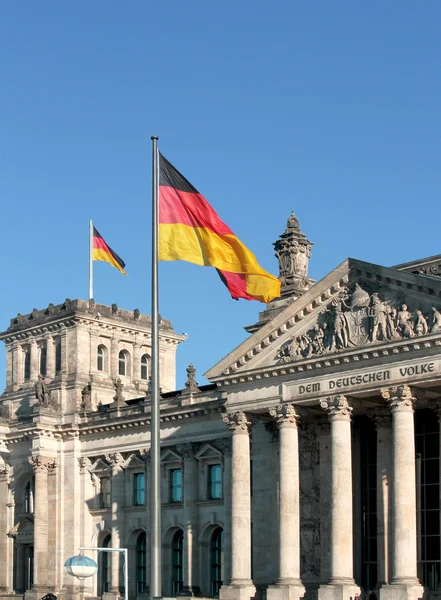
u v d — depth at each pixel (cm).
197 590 14550
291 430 12031
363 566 12369
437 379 10669
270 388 12256
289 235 13488
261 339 12312
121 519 15812
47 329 17350
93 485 16350
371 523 12406
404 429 10906
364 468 12612
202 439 14725
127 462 15888
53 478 16550
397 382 10988
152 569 6488
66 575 16088
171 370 18100
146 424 15550
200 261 8456
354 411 12069
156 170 7356
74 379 16788
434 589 11606
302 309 11956
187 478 14888
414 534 10775
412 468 10875
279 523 11956
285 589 11675
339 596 11119
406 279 10994
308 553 12512
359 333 11381
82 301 17012
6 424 17250
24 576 16862
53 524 16375
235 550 12325
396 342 10919
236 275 9394
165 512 15312
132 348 17625
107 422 15988
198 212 8500
